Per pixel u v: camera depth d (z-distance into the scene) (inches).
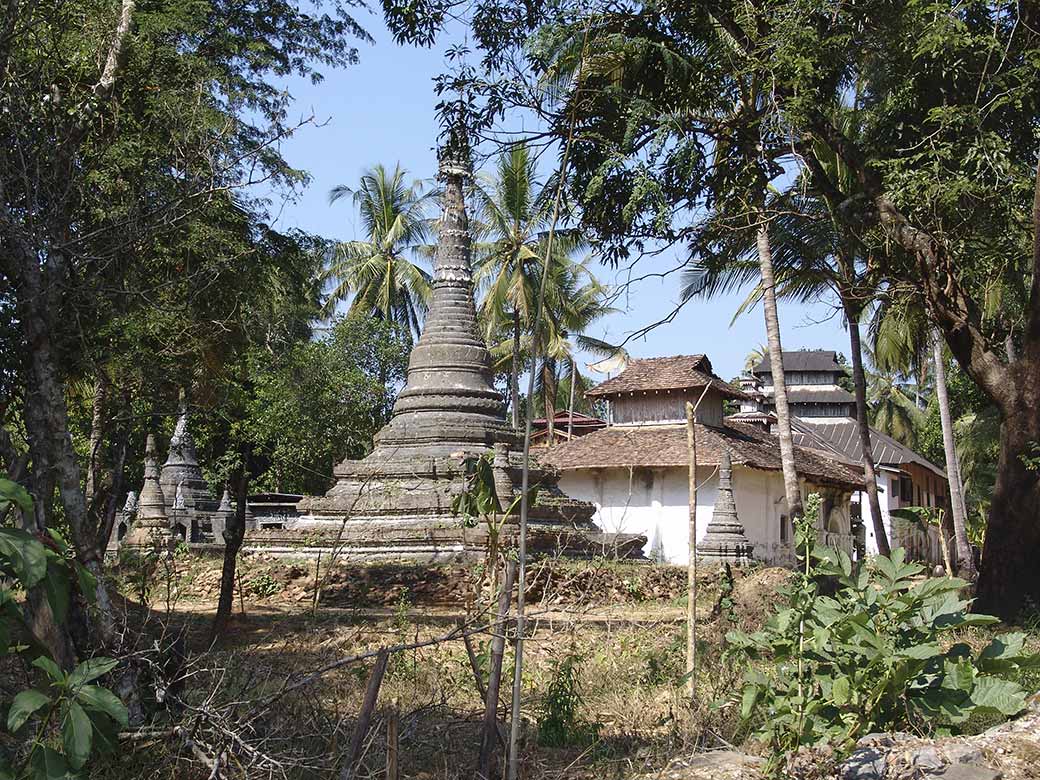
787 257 830.5
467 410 947.3
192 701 277.6
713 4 559.5
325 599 770.2
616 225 555.8
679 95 566.9
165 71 413.7
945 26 529.3
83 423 506.9
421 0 513.7
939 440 1867.6
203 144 359.3
